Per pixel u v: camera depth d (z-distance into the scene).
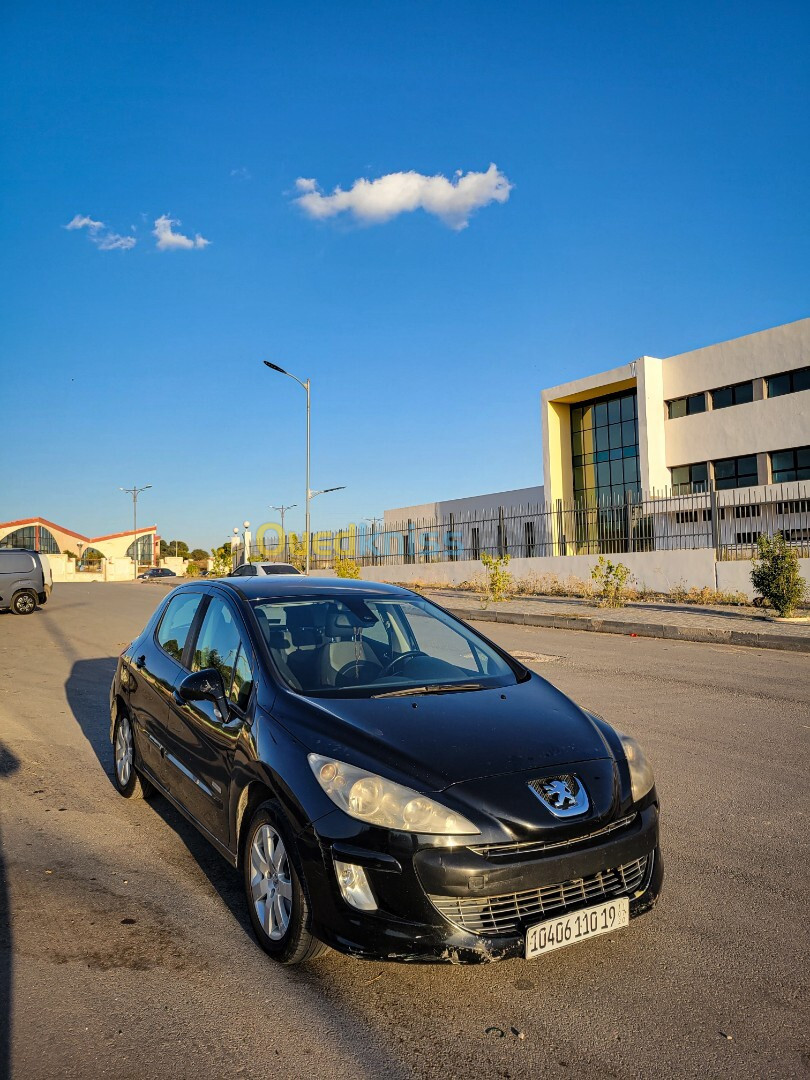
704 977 3.06
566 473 33.06
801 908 3.62
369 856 2.81
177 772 4.27
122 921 3.54
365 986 3.03
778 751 6.16
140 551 74.75
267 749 3.28
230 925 3.52
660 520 28.53
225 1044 2.66
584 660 10.82
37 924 3.49
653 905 3.14
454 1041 2.68
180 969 3.14
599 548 23.06
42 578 20.53
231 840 3.57
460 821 2.81
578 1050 2.62
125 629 16.27
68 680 9.94
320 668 3.77
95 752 6.46
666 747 6.28
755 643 12.42
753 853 4.23
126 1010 2.85
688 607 17.69
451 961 2.73
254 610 4.16
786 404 26.02
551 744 3.25
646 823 3.18
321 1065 2.55
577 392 31.64
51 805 5.12
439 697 3.62
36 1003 2.88
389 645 4.12
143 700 4.89
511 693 3.78
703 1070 2.52
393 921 2.77
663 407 29.72
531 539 25.09
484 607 18.22
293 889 3.02
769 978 3.05
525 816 2.87
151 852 4.35
